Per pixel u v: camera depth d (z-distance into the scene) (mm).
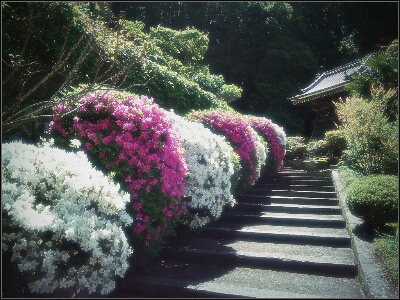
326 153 13281
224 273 3984
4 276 2939
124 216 3355
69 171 3166
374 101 8133
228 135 6926
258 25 27281
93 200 3223
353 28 28484
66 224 2867
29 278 2969
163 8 28266
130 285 3629
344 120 8859
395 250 3717
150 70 7676
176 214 4293
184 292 3432
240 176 6691
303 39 28500
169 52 16312
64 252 2947
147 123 3959
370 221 4484
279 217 5816
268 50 25688
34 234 2855
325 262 3961
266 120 10133
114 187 3273
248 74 27172
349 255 4332
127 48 6719
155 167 3916
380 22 26828
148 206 3834
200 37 17078
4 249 2811
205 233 5344
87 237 2914
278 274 3967
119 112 3896
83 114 4008
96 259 3061
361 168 7504
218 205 5320
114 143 3814
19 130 5297
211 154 5125
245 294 3256
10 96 5324
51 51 5770
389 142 6781
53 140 3588
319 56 29156
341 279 3797
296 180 9070
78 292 3086
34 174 3043
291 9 27625
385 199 4371
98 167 3791
